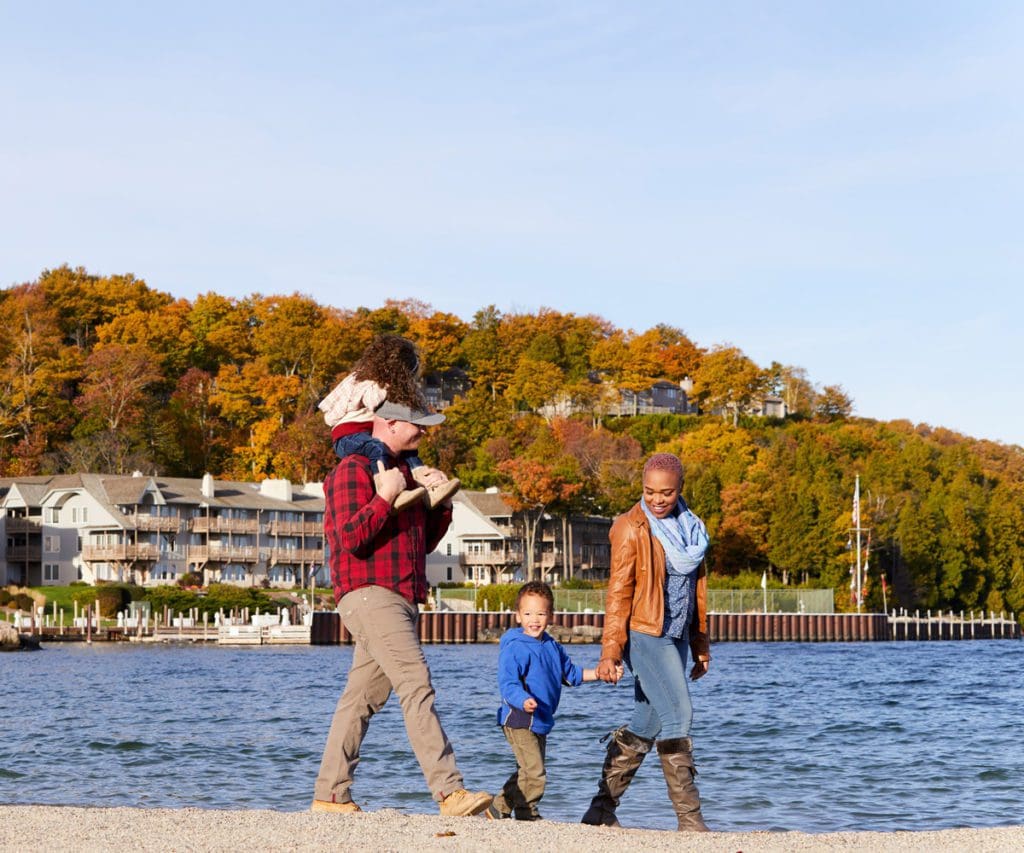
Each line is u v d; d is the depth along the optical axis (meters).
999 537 122.94
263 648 70.25
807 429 157.38
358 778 17.42
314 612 73.69
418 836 7.37
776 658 63.25
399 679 8.68
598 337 192.12
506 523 115.00
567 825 7.95
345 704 9.12
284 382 137.75
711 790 17.08
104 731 24.14
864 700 33.59
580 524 120.56
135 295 160.00
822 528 106.81
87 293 156.75
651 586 9.46
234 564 104.75
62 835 7.32
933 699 34.06
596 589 90.44
